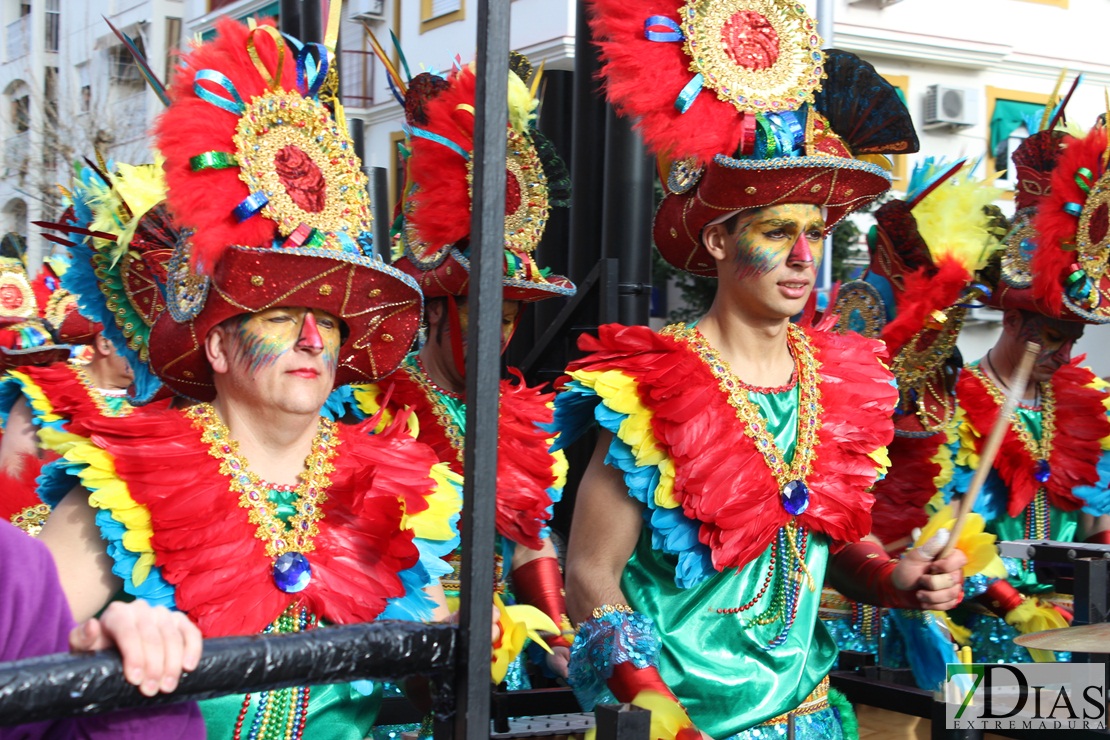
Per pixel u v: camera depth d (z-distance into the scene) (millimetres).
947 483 4562
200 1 15492
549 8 11977
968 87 16062
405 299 2660
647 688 2723
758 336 3102
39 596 1817
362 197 2684
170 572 2418
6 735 1682
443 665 1685
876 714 3994
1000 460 4660
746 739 2934
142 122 15430
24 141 15141
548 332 5348
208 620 2416
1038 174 4715
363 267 2516
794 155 3006
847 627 4621
